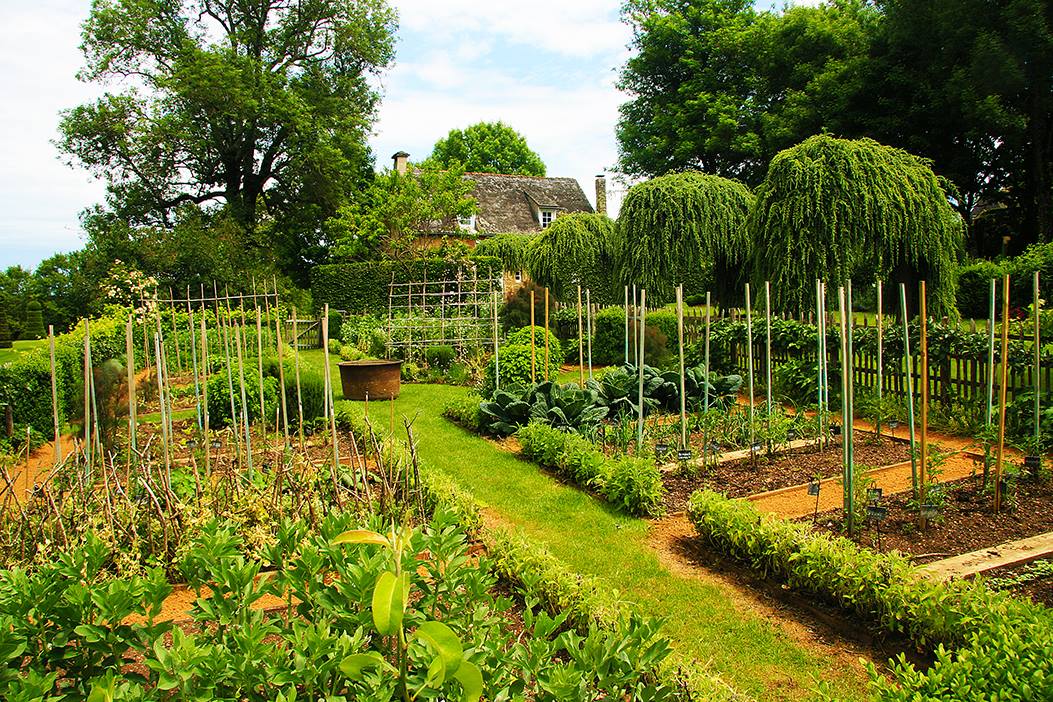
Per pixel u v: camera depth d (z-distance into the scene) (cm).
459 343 1614
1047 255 1759
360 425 802
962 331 828
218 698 201
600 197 3881
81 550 253
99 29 2756
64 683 232
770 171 1320
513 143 4953
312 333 2370
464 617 252
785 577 430
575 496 630
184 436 791
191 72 2702
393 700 212
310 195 3195
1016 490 545
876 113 2492
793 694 327
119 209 2894
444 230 3166
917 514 498
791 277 1262
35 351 920
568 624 362
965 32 2166
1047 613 293
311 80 3114
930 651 338
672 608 414
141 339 1323
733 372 1174
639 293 1752
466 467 746
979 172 2588
